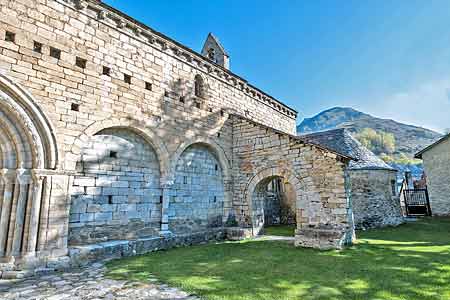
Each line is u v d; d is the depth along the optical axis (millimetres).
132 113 9555
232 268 6980
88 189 8281
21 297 5043
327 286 5566
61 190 7387
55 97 7648
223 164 13273
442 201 21078
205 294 5098
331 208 10211
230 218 13109
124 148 9461
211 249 9555
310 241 9789
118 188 9070
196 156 12273
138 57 10047
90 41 8695
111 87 9055
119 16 9500
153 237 9594
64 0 8203
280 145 12117
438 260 7535
